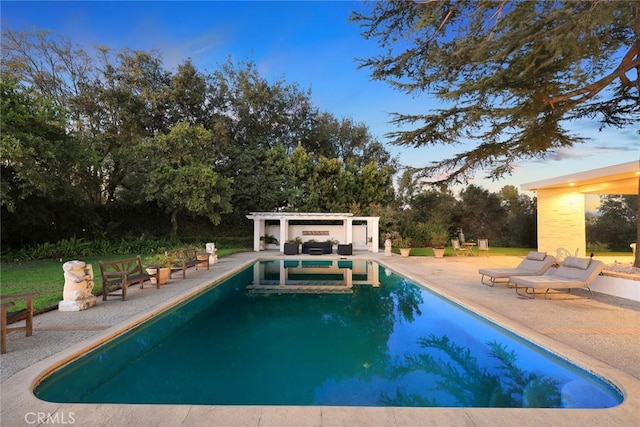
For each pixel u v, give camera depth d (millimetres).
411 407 3086
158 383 3951
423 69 7391
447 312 7176
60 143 13961
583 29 4805
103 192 22000
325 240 22203
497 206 25516
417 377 4078
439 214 25625
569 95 6910
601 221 21844
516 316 5945
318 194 25812
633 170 10125
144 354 4992
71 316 5969
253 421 2740
